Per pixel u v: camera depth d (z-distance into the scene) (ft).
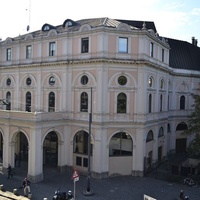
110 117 107.45
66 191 92.32
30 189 93.66
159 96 126.82
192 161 119.85
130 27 107.45
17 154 124.57
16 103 133.39
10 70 135.64
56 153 120.67
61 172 113.60
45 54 121.60
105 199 86.17
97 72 106.01
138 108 108.68
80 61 109.40
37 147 102.17
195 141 108.06
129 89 108.27
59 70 116.78
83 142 113.70
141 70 107.76
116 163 109.19
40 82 123.44
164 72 133.08
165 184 101.55
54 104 119.55
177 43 163.63
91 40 107.76
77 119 112.47
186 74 151.12
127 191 93.40
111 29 104.88
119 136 110.11
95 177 106.52
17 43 131.34
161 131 134.82
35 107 125.70
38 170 102.47
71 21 127.34
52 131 117.60
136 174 110.01
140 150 109.29
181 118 152.66
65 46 114.32
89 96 109.29
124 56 107.04
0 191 91.40
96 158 106.52
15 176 107.04
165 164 129.59
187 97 154.10
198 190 96.02
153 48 118.32
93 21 122.93
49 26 131.13
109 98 107.14
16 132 110.01
